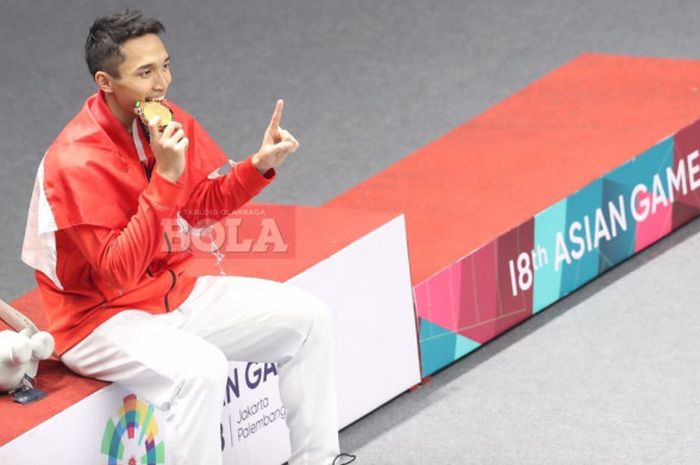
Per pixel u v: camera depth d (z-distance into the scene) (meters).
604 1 22.88
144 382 9.93
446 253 13.23
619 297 14.47
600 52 20.77
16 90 21.16
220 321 10.47
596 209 14.52
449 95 19.94
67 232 9.80
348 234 12.11
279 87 20.72
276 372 11.53
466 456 11.81
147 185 9.91
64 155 9.64
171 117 9.59
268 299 10.48
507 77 20.34
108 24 9.66
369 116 19.52
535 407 12.54
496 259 13.43
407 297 12.54
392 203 14.66
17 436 9.41
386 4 23.70
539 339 13.76
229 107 20.12
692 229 15.88
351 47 22.03
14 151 19.14
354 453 11.99
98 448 10.02
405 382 12.73
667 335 13.64
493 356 13.52
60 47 22.64
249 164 10.43
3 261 16.16
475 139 16.11
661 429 11.99
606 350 13.45
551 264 14.07
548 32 21.83
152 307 10.34
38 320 11.34
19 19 23.88
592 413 12.35
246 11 23.78
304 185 17.59
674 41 20.78
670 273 14.89
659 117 15.97
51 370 10.38
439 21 22.78
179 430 9.80
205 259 11.84
